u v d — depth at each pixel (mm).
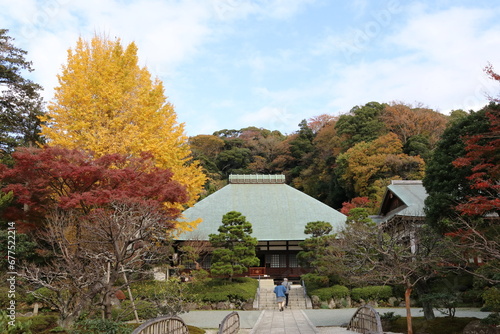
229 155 60031
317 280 23531
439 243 14172
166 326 9781
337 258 18984
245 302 21406
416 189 28422
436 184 15062
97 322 10562
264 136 71688
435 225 14586
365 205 36656
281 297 19969
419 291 14945
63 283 12070
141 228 11250
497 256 10016
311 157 57219
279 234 28484
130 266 14078
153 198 14203
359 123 49094
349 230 18844
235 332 13898
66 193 13898
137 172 14531
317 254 21906
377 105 52062
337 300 21594
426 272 14508
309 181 53906
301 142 58969
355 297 21797
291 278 28109
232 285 22891
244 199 32281
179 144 20734
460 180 14195
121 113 18797
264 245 28859
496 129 12078
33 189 13359
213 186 44562
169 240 19281
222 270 21875
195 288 22500
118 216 11648
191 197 19922
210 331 15086
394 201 29516
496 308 13391
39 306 14875
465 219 13531
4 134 22438
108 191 12266
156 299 15289
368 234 14969
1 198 15406
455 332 13227
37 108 23641
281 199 32406
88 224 12211
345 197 48062
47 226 13789
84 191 13758
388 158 40312
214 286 22719
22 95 23547
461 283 20094
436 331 13547
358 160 42719
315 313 19500
